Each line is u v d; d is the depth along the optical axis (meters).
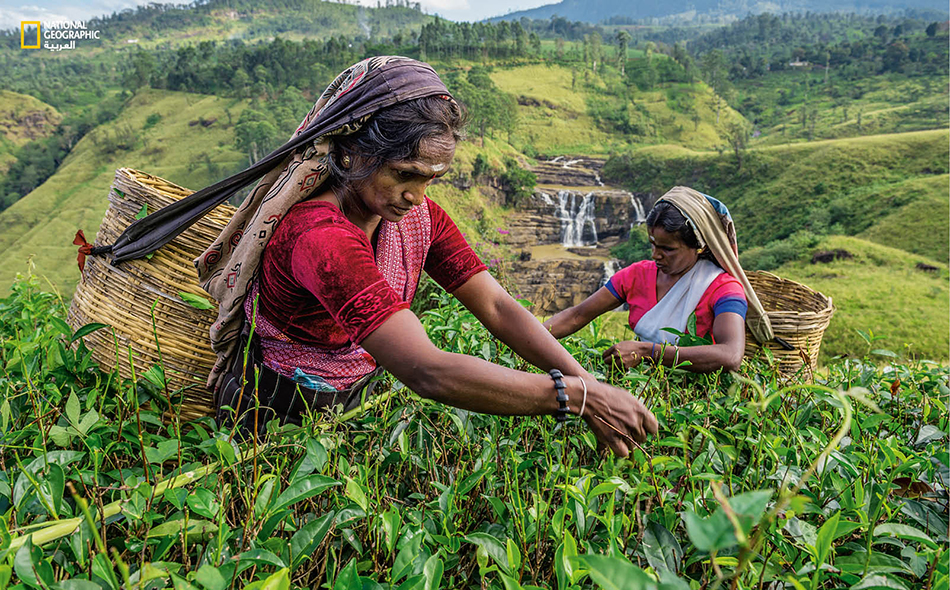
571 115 128.38
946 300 48.44
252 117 113.19
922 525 1.24
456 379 1.34
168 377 1.87
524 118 124.12
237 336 1.75
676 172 95.44
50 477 1.08
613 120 128.88
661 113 136.00
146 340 1.86
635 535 1.18
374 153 1.44
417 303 4.39
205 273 1.72
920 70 145.38
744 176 91.75
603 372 2.05
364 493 1.19
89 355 1.67
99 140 116.12
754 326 2.48
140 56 139.00
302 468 1.18
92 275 1.92
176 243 1.81
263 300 1.66
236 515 1.23
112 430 1.38
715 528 0.56
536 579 1.12
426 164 1.45
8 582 0.90
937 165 76.38
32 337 1.91
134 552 1.08
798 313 2.49
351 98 1.45
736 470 1.52
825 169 82.06
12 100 134.88
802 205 78.94
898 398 1.84
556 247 85.12
